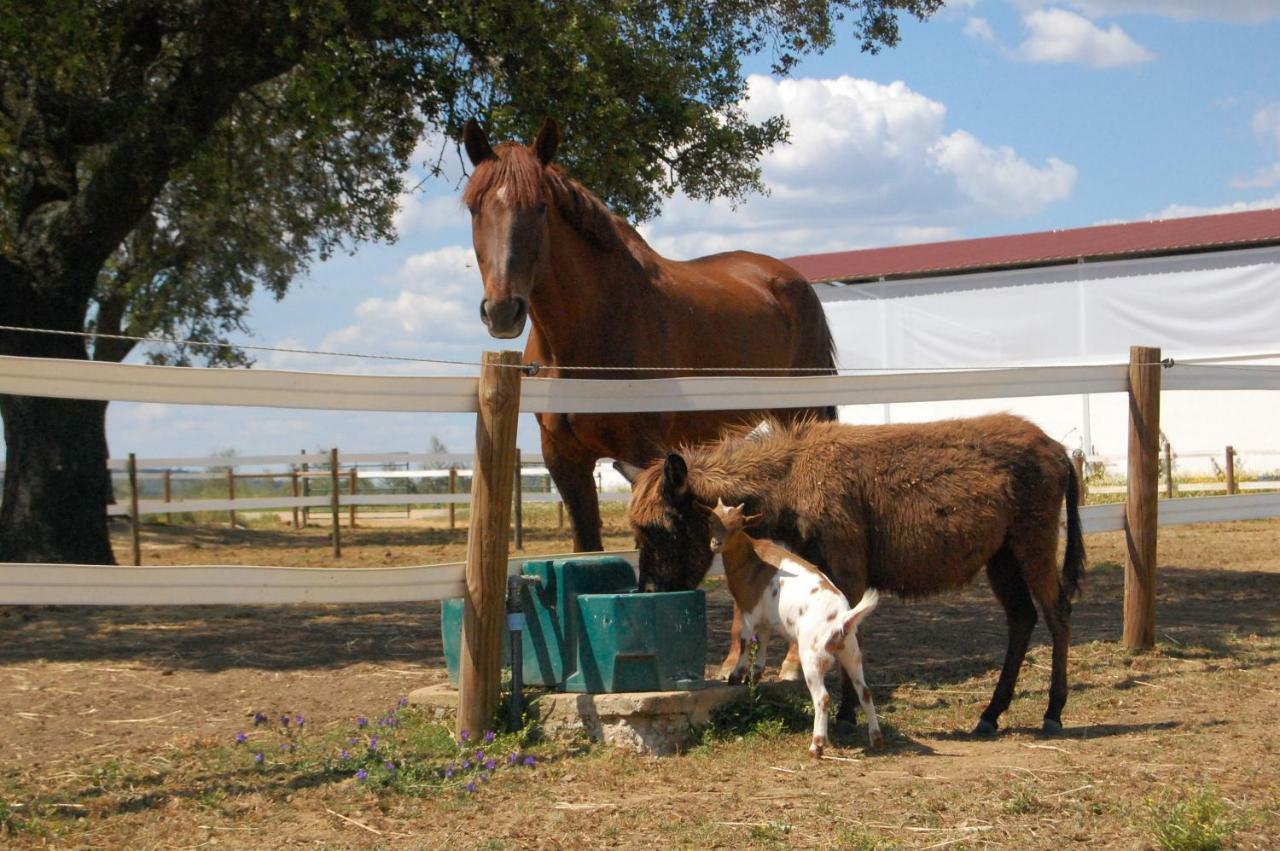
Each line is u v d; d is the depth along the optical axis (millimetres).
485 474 5352
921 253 31547
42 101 11391
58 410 11648
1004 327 28125
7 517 11664
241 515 24062
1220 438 25703
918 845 4051
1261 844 3988
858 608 5113
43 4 9656
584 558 5848
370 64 10438
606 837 4172
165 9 11219
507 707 5551
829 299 30281
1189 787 4590
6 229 13727
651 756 5242
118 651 7855
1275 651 7570
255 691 6609
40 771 5016
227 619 9430
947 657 7582
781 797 4605
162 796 4633
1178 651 7590
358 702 6328
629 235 7309
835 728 5684
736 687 5691
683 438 7402
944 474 5816
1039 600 5910
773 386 6793
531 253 6262
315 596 5004
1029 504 5910
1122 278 26750
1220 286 25688
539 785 4816
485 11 9836
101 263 11961
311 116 10312
